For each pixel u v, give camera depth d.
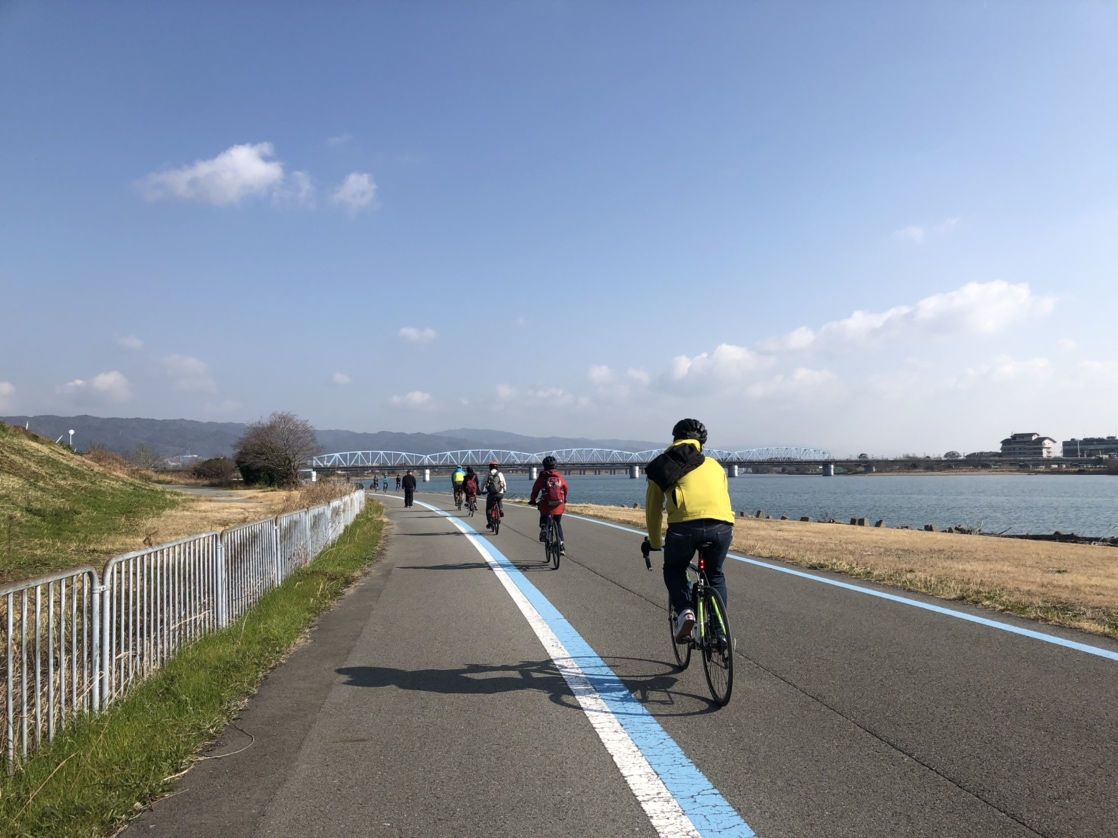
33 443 26.62
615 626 7.72
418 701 5.25
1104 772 3.86
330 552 14.27
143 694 5.33
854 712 4.86
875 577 10.84
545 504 12.52
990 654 6.34
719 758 4.13
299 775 3.99
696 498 5.38
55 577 4.42
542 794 3.70
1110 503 72.38
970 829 3.27
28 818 3.44
